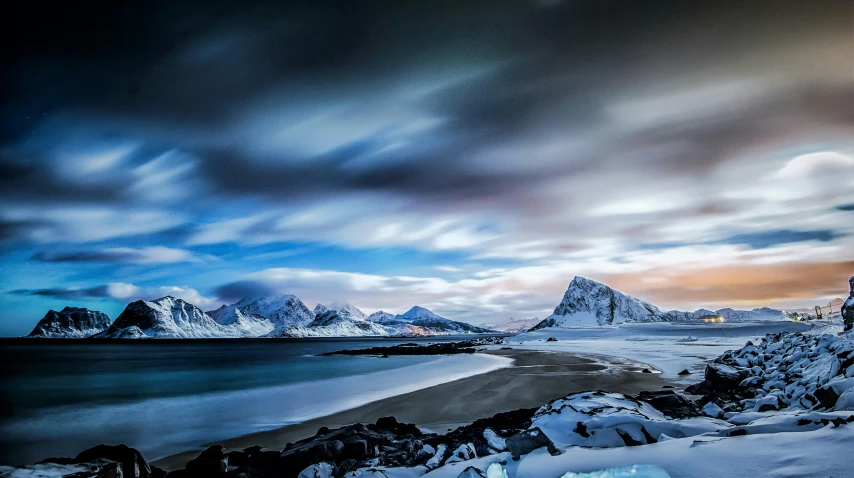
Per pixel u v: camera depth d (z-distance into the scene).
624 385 21.30
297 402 22.39
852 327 16.25
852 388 6.69
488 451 8.45
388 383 29.05
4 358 90.38
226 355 93.75
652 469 4.63
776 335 21.38
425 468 7.54
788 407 9.52
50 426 19.42
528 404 17.88
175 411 22.05
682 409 9.84
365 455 9.89
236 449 13.57
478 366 39.59
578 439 6.82
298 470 9.30
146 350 129.50
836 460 4.23
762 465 4.47
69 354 107.44
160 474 9.11
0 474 5.85
